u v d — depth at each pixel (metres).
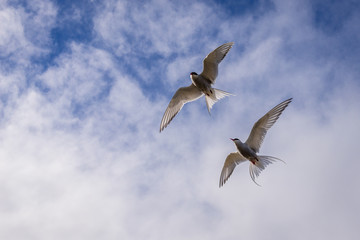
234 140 10.30
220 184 11.25
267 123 10.06
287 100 9.88
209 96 11.96
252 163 10.32
